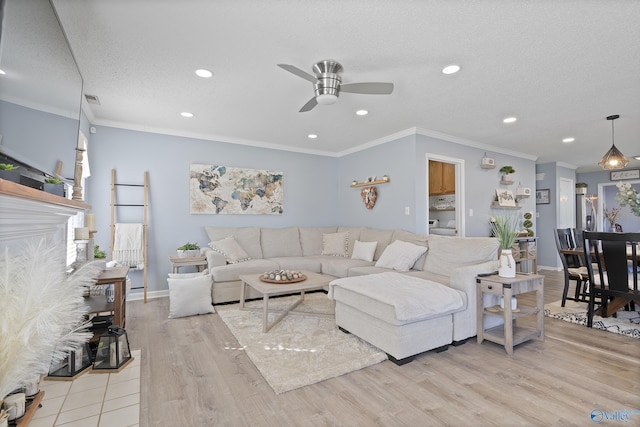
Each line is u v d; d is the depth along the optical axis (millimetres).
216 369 2195
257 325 3055
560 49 2279
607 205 8953
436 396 1858
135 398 1488
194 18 1921
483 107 3484
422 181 4379
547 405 1761
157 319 3273
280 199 5293
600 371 2154
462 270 2693
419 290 2506
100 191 3934
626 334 2818
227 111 3621
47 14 1584
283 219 5352
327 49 2283
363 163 5281
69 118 1987
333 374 2104
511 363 2283
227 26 2006
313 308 3631
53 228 1717
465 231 4879
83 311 1246
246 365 2256
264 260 4379
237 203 4879
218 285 3777
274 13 1878
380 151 4910
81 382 1632
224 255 4113
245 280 3312
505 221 2814
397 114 3729
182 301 3324
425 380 2047
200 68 2574
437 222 5855
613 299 3318
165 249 4340
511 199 5426
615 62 2469
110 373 1739
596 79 2771
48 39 1602
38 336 951
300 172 5543
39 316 895
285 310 3451
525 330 2713
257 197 5059
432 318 2428
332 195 5902
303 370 2148
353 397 1854
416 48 2270
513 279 2537
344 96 3178
